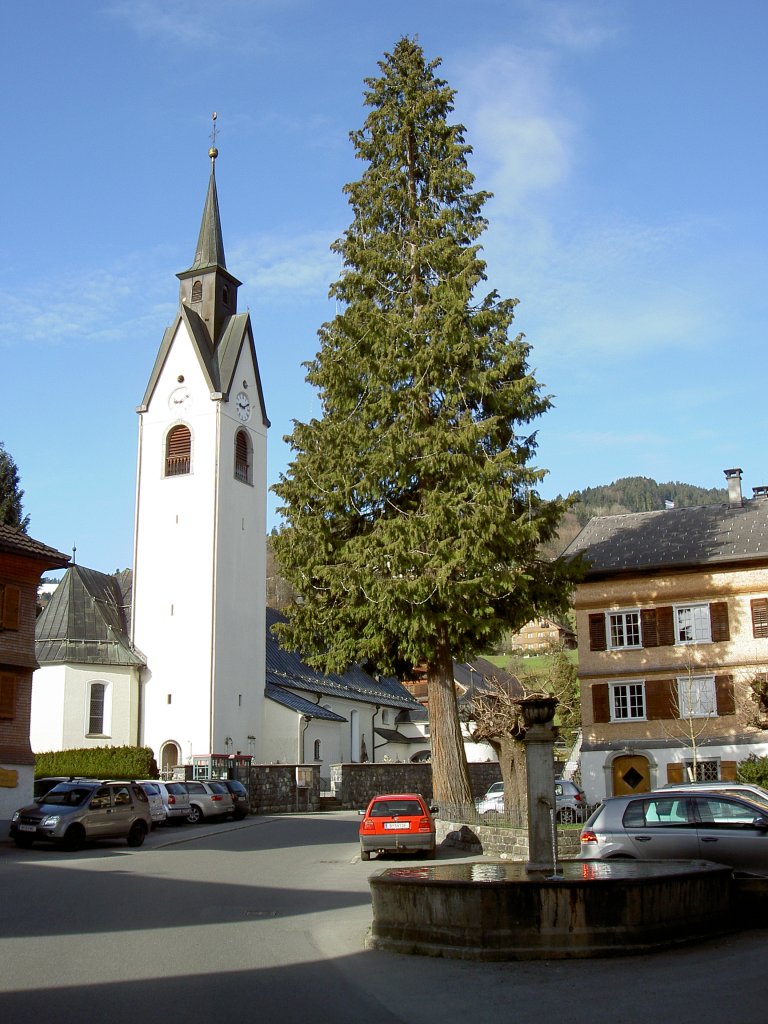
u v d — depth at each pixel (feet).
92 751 175.94
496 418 96.68
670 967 36.70
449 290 101.40
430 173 109.60
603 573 138.00
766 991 31.86
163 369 201.98
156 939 43.50
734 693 130.31
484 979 35.83
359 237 108.68
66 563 119.75
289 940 44.11
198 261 210.79
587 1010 30.63
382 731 263.08
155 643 190.08
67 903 54.70
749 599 132.16
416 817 85.20
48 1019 29.12
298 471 102.89
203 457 195.42
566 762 192.75
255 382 209.15
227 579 193.36
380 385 100.17
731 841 50.67
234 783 147.23
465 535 91.81
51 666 183.42
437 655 98.89
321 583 101.96
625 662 135.95
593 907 39.83
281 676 221.46
